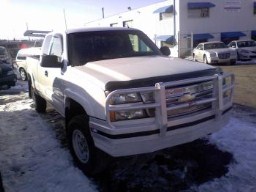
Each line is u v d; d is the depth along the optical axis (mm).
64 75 4883
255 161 4457
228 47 22125
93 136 3891
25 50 15562
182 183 4016
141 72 3920
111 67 4297
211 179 4059
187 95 3797
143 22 39531
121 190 3934
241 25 34938
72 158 4871
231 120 6332
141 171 4391
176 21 33125
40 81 6723
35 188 4074
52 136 6074
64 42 5184
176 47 33188
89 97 3912
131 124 3584
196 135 3953
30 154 5223
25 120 7398
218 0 33438
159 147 3719
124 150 3584
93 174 4246
